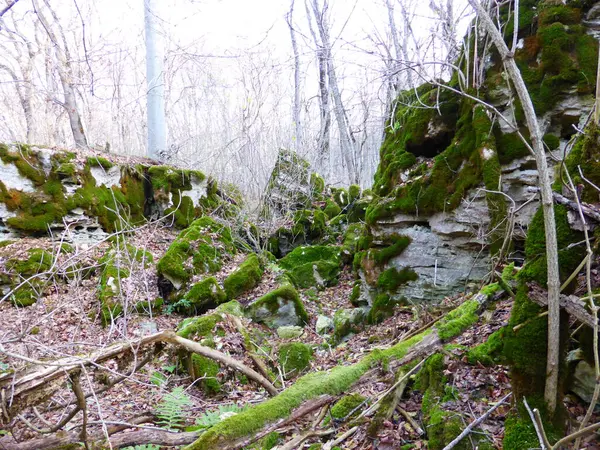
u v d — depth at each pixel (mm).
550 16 4441
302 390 2396
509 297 3496
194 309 6621
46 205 7980
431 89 5934
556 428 1886
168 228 9656
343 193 11094
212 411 3664
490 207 4492
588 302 1811
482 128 4680
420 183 5293
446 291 5020
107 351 2631
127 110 15430
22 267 6727
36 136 14812
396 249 5520
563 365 1924
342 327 5590
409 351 2787
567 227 1904
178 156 12867
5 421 2229
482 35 4961
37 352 3414
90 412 3367
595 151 1909
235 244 8820
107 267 6840
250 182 11328
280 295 6215
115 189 9211
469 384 2779
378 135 17344
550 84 4309
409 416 2795
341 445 2715
